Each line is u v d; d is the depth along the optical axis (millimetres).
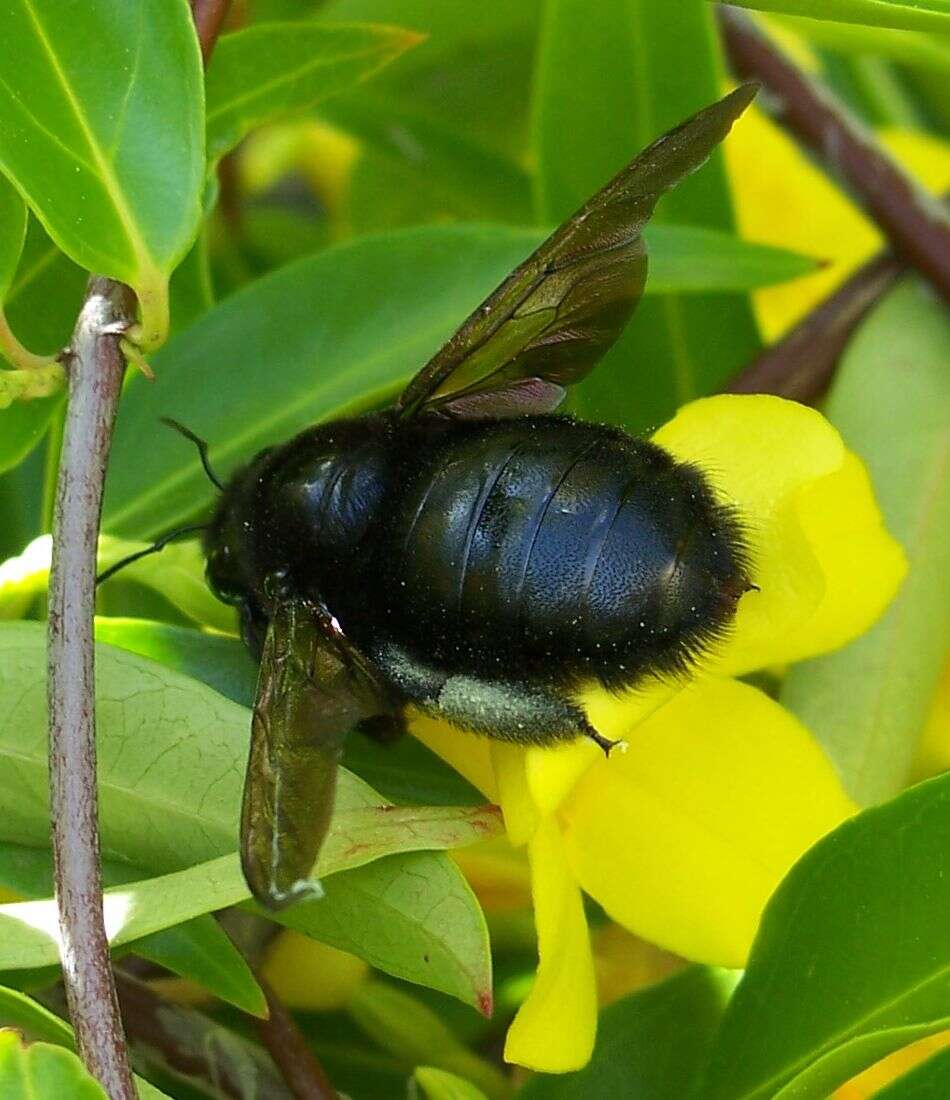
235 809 150
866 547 162
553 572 154
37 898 151
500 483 155
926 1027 145
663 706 159
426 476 157
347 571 157
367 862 148
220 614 164
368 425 160
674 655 154
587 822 159
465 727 154
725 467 158
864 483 162
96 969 140
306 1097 157
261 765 143
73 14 149
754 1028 155
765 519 157
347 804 149
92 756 142
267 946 165
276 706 146
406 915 149
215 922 152
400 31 167
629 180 153
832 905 153
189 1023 160
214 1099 160
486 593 155
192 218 150
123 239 150
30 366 151
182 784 150
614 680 154
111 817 151
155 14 149
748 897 159
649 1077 161
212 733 151
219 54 166
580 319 161
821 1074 147
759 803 159
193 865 150
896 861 152
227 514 161
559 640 154
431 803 162
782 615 157
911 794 152
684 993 162
